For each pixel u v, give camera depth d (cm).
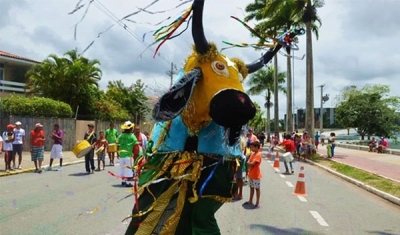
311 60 2831
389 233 788
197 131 421
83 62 3181
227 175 427
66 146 2584
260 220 854
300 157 2645
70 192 1111
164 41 423
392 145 4419
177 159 428
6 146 1506
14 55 3350
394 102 4228
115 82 4006
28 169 1581
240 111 367
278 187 1337
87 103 3194
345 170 1836
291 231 772
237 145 427
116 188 1188
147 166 445
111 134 1700
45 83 3114
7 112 2256
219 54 413
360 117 4181
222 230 766
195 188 413
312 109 2809
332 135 2731
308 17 2767
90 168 1684
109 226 755
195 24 397
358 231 793
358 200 1153
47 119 2434
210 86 394
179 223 429
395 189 1281
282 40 488
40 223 768
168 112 396
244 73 448
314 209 989
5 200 985
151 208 421
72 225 758
